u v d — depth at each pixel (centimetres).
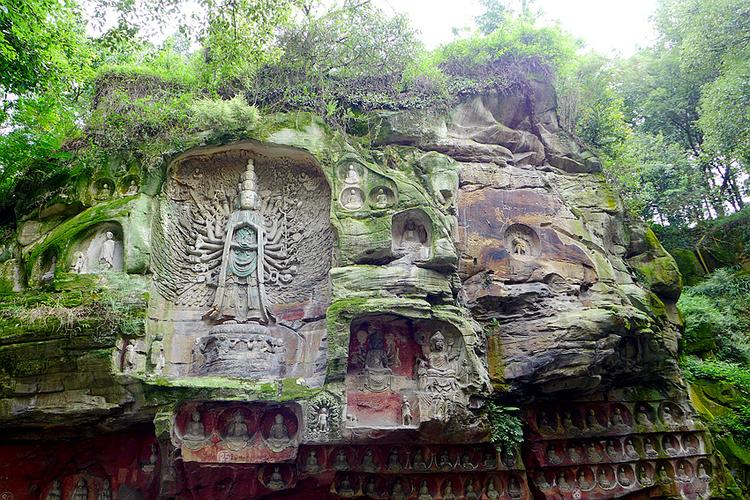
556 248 1548
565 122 1866
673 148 2661
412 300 1343
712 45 2355
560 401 1547
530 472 1520
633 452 1588
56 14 1619
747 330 2133
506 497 1459
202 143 1504
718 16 2284
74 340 1255
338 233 1427
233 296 1451
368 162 1530
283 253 1540
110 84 1584
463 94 1755
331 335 1312
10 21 1500
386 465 1419
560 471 1541
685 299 2191
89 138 1516
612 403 1603
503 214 1572
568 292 1494
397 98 1681
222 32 1496
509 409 1408
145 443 1410
